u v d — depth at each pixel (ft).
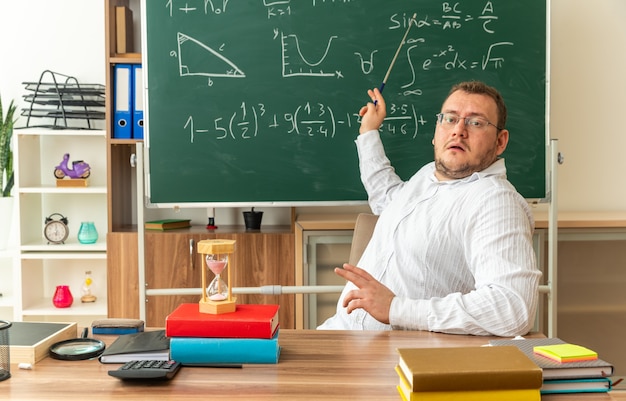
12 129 10.51
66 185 10.01
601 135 10.75
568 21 10.64
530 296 5.40
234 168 9.05
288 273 9.25
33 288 10.30
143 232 8.75
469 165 6.66
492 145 6.73
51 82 10.67
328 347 4.91
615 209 10.80
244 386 4.04
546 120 9.12
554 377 3.91
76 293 10.83
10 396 3.86
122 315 9.43
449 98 6.88
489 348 4.08
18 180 9.80
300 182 9.09
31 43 10.65
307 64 9.03
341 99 9.06
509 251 5.69
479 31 9.06
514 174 9.13
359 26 9.03
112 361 4.50
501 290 5.37
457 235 6.33
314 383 4.09
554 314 8.66
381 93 9.08
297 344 5.00
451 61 9.09
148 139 8.98
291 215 9.43
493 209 5.98
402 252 6.66
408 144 9.14
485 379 3.62
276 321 4.75
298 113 9.05
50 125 10.39
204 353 4.45
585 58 10.67
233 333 4.48
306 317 9.28
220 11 8.95
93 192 9.95
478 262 5.85
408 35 9.06
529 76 9.11
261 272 9.27
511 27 9.08
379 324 6.61
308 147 9.08
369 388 4.00
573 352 4.04
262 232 9.36
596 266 9.51
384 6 9.04
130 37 10.11
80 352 4.65
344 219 9.66
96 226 10.80
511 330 5.22
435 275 6.48
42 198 10.73
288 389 3.98
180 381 4.15
